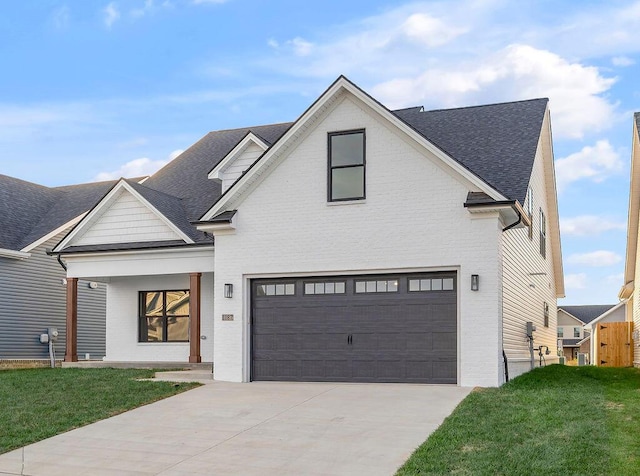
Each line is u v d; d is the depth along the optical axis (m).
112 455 10.05
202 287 21.52
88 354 26.92
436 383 15.46
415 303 15.84
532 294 21.77
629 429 10.20
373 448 9.87
